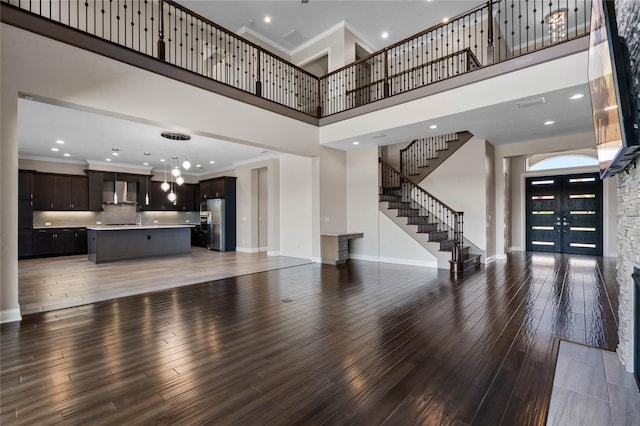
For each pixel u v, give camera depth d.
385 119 5.66
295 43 7.88
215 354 2.47
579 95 3.99
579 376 2.09
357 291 4.43
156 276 5.48
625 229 2.18
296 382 2.05
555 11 6.29
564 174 8.12
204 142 6.67
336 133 6.47
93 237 7.06
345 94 6.93
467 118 4.98
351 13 6.74
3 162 3.04
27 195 7.74
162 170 10.44
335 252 6.73
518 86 4.13
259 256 8.08
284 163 8.09
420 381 2.06
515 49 7.88
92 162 8.80
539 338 2.73
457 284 4.79
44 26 3.22
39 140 6.48
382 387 1.99
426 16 6.85
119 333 2.89
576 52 3.69
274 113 5.78
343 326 3.06
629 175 2.05
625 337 2.16
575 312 3.41
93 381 2.06
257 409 1.77
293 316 3.37
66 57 3.36
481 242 6.50
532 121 5.14
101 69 3.62
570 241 8.05
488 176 6.69
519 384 2.01
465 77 4.61
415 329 2.97
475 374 2.14
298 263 6.88
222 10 6.64
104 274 5.65
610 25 1.55
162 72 4.17
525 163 8.67
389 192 8.12
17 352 2.48
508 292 4.29
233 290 4.52
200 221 10.87
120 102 3.77
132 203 9.66
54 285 4.78
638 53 1.60
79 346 2.61
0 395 1.89
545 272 5.63
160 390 1.96
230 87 5.02
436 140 7.63
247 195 9.21
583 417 1.67
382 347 2.59
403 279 5.19
